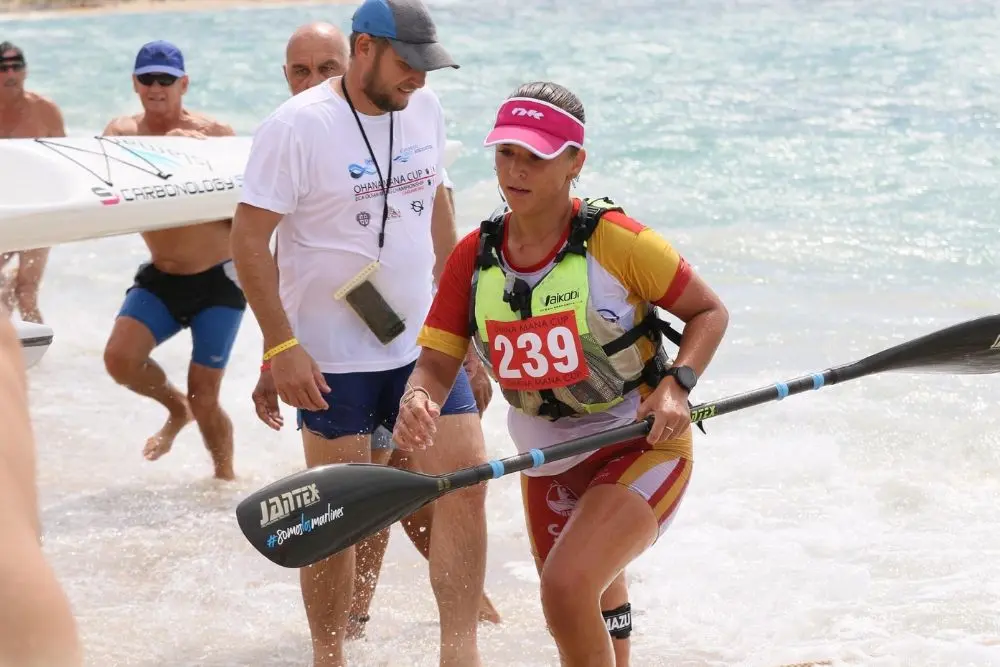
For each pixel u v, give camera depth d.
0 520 4.33
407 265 14.77
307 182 14.14
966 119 45.66
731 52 64.19
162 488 21.36
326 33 18.73
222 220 21.88
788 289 29.08
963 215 34.19
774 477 20.09
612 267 11.73
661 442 12.11
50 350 28.31
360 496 11.78
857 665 14.54
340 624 14.45
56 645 4.23
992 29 66.38
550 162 11.34
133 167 21.45
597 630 11.41
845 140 43.53
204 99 55.66
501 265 12.01
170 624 16.23
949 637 15.12
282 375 14.09
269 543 11.51
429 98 15.25
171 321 21.78
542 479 12.88
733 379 23.84
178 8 95.56
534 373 12.09
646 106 51.06
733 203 36.59
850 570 16.94
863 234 33.00
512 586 17.41
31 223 19.61
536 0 92.19
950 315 26.83
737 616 16.05
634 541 11.63
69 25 87.44
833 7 79.00
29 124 29.84
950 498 19.11
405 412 12.34
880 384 23.33
